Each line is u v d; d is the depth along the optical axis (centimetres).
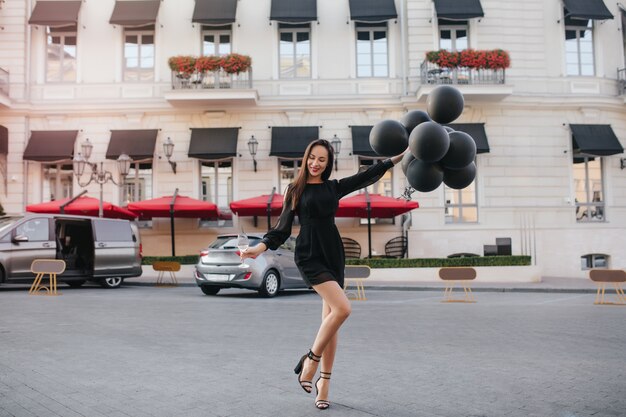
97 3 2095
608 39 2127
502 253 1925
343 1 2095
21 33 2050
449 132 443
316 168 390
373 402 414
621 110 2103
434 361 570
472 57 1936
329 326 376
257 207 1773
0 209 1888
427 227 1989
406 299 1291
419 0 2058
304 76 2091
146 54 2098
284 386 458
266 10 2091
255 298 1260
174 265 1583
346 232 2014
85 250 1443
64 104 2038
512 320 900
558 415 389
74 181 2039
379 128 443
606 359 586
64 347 617
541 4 2097
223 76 2023
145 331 739
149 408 395
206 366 532
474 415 386
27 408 394
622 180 2083
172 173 2033
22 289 1384
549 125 2061
